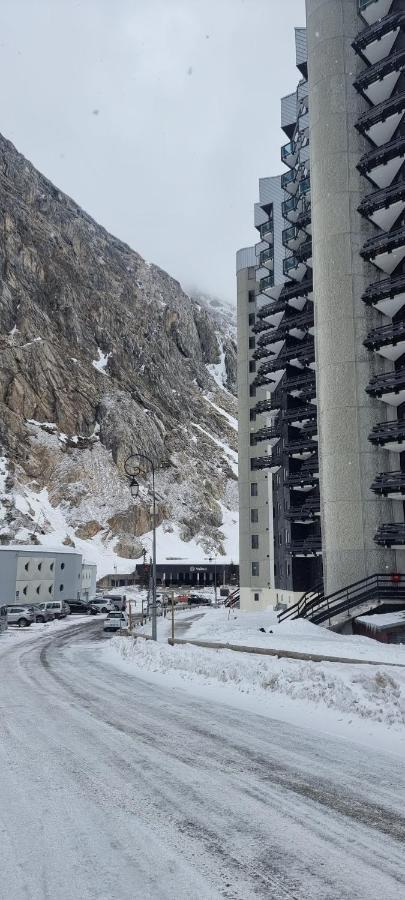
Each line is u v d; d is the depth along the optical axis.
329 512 36.59
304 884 5.60
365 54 38.66
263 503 67.62
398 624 27.20
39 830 6.88
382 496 35.47
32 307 170.38
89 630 48.62
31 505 131.12
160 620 52.84
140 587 116.19
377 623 28.05
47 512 134.50
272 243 56.03
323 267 38.66
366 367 36.84
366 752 10.00
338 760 9.58
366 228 38.25
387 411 36.50
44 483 142.38
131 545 136.62
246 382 71.88
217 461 190.75
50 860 6.12
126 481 151.00
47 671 22.16
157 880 5.68
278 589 58.25
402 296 35.00
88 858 6.16
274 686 15.32
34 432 147.88
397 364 36.84
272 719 12.69
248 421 70.56
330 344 37.72
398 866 5.98
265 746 10.52
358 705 12.51
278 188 55.12
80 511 139.50
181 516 154.50
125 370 191.38
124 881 5.66
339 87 39.38
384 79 37.38
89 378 171.50
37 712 13.95
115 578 121.75
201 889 5.50
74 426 156.12
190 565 130.38
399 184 35.41
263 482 68.06
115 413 163.25
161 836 6.70
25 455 142.25
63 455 147.88
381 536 34.06
